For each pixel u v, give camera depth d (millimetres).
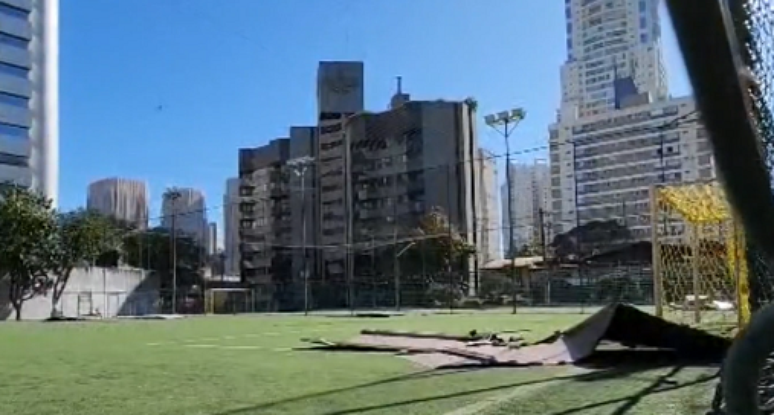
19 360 10812
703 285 18891
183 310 48875
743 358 1180
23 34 57469
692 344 9023
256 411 5863
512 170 53969
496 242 75500
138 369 9234
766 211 962
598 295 37156
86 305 44156
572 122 38406
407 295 45906
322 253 80688
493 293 44531
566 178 52031
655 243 17312
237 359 10484
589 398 6145
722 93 887
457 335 13766
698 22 847
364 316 30562
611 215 44906
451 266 60938
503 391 6664
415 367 8945
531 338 12930
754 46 1175
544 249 54000
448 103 75188
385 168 77938
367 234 77688
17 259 38062
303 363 9680
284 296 49781
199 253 71875
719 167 947
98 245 42188
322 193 81812
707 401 5766
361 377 8000
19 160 56781
